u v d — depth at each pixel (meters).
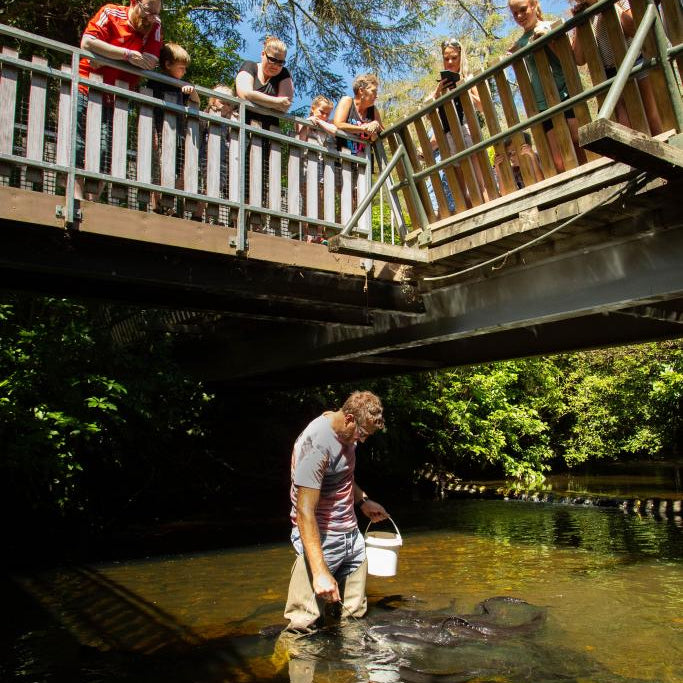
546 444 16.16
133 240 4.96
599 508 10.13
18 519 7.49
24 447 6.63
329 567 3.99
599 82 4.63
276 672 3.35
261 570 5.89
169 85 5.62
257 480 11.23
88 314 8.25
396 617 4.20
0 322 7.36
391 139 6.28
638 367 15.59
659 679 3.26
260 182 5.74
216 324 8.93
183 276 5.43
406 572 5.67
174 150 5.29
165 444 9.97
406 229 6.36
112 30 5.23
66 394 7.30
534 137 5.04
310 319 6.90
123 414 8.45
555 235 5.19
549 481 14.38
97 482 8.73
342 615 4.15
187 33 13.38
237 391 11.55
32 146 4.65
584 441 16.53
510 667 3.42
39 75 4.74
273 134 5.79
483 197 6.22
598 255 5.23
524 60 4.99
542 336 7.54
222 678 3.29
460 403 13.60
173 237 5.12
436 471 13.45
